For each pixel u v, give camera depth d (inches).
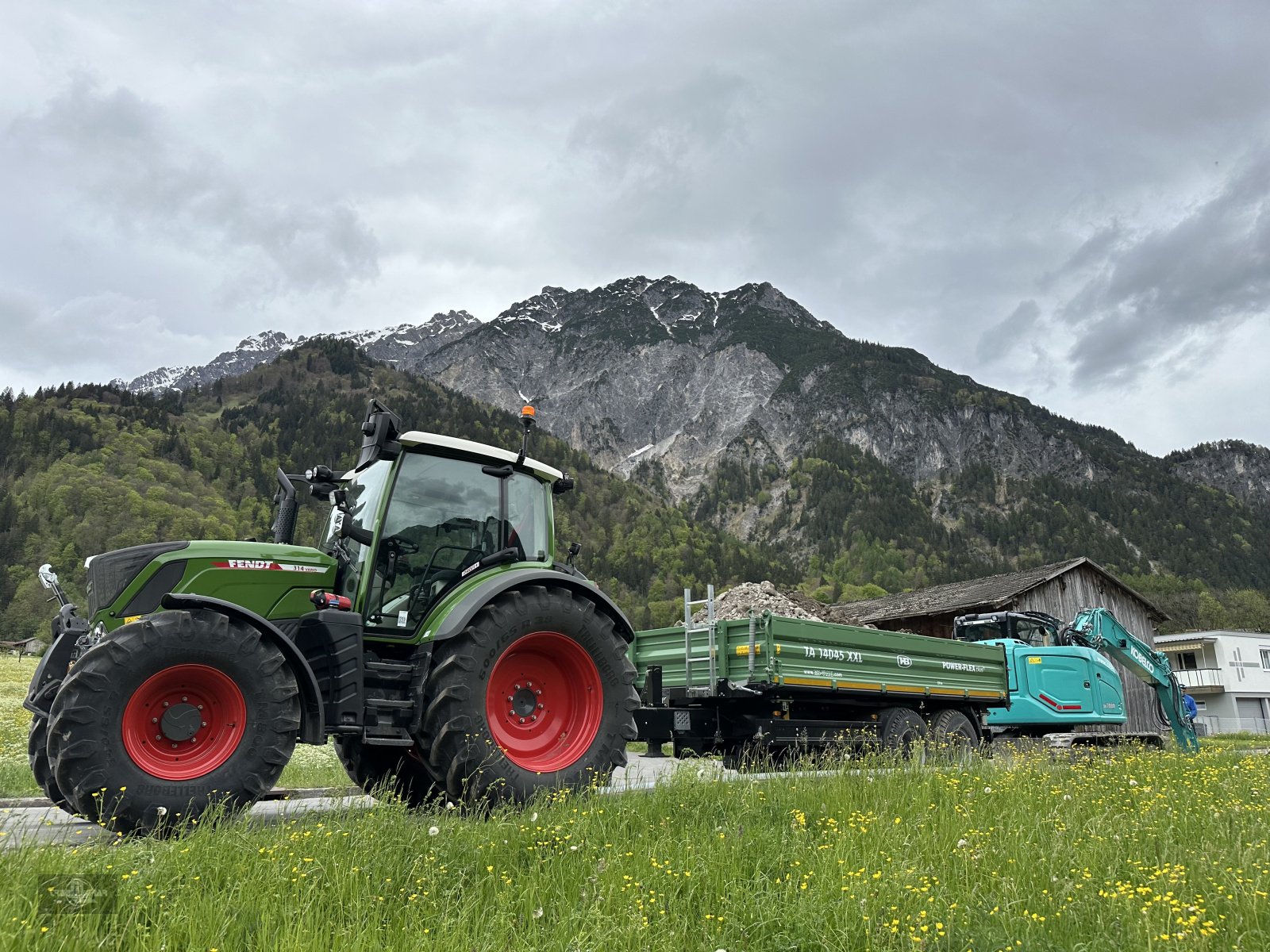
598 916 142.9
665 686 423.8
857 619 1156.5
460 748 243.8
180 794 205.0
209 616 217.0
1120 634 645.3
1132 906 151.5
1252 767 401.4
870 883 160.1
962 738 478.9
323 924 138.6
